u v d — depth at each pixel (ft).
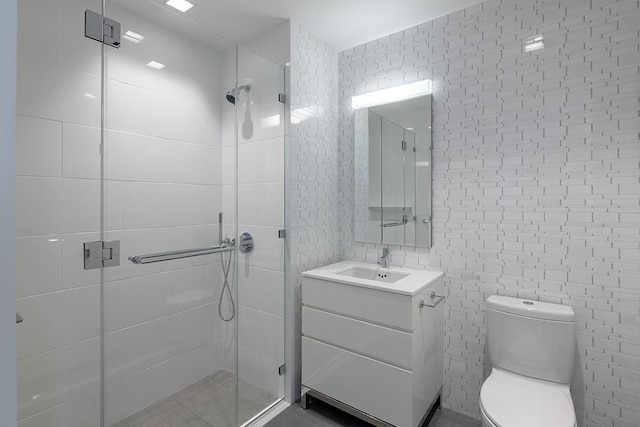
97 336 4.90
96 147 4.76
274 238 7.36
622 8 5.41
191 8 6.79
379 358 6.08
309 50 7.81
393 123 7.77
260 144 7.06
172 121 5.65
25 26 4.11
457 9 6.87
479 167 6.70
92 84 4.69
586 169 5.69
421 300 6.04
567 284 5.87
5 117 1.20
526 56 6.19
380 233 8.06
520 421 4.48
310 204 7.98
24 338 4.28
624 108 5.40
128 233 5.15
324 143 8.38
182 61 5.77
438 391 7.00
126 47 5.04
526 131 6.20
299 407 7.33
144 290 5.39
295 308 7.60
